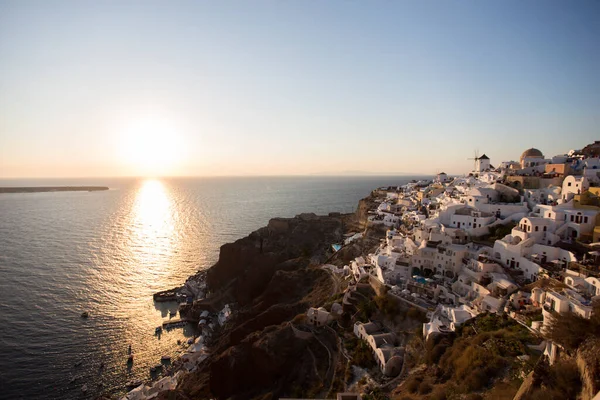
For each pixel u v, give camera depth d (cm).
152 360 8544
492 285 5566
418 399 3978
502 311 4891
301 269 10775
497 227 7738
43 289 11900
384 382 4712
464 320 5106
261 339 6675
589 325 3031
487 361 3878
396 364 4900
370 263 8788
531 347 3856
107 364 8250
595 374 2459
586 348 2791
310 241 14050
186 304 11306
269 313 8519
